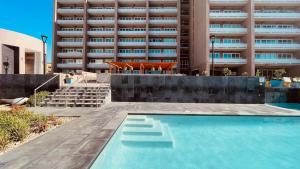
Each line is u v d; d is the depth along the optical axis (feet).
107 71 161.99
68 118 32.12
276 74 98.37
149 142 23.93
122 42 157.58
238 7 135.44
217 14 127.75
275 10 131.64
